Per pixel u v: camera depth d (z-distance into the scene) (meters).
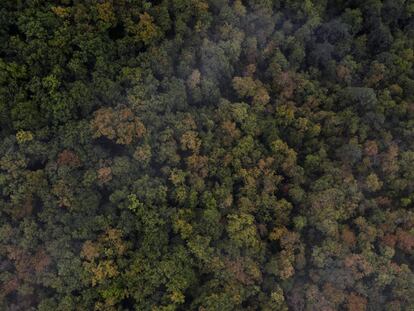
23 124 49.97
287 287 55.47
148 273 50.66
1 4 50.59
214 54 57.88
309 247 57.91
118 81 54.38
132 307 51.38
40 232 49.62
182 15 57.88
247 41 60.91
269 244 57.91
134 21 56.28
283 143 59.41
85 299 49.44
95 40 53.00
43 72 51.72
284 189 59.62
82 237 50.19
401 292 56.44
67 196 50.28
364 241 57.72
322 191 58.50
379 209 59.84
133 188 52.38
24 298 49.22
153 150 54.50
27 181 49.47
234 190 58.12
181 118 55.81
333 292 55.22
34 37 51.03
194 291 52.94
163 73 56.44
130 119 53.06
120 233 50.81
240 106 58.66
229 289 52.62
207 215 53.69
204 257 52.66
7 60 50.75
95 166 52.19
